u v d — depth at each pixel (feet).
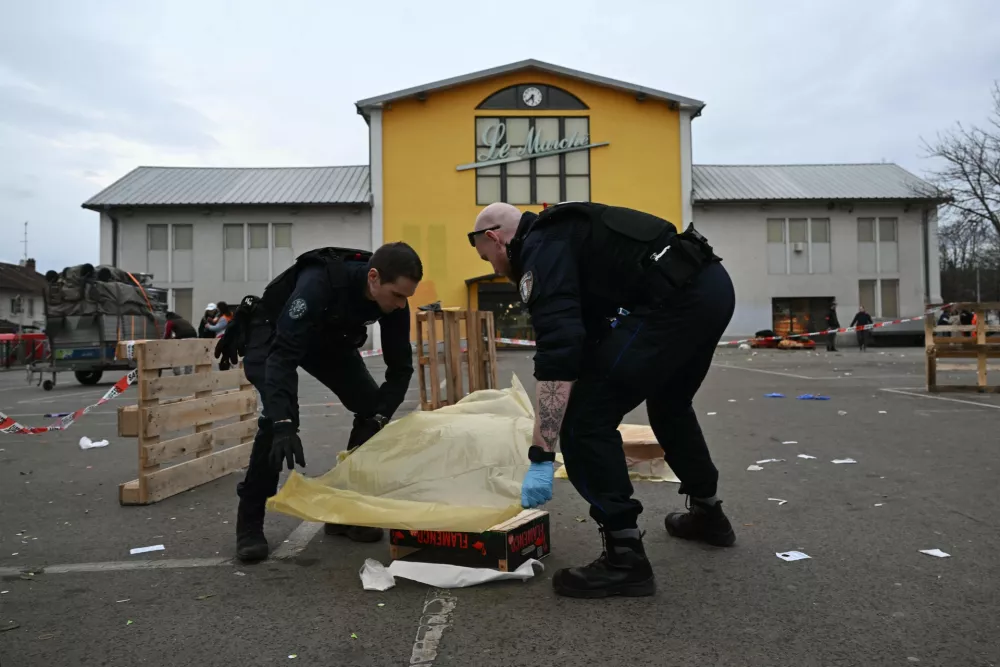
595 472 7.59
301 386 37.22
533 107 84.02
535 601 7.48
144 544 9.83
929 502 11.25
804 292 87.66
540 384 7.34
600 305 7.75
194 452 13.67
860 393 28.32
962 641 6.34
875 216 88.02
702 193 87.20
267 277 83.56
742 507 11.21
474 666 6.01
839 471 13.70
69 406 30.01
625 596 7.53
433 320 18.19
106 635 6.75
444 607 7.35
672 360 7.52
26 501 12.45
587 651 6.26
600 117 84.43
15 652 6.39
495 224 8.24
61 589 8.03
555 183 84.28
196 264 83.51
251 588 8.02
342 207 83.51
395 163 83.10
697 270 7.45
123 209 82.38
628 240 7.45
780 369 44.21
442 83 81.76
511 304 85.40
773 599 7.41
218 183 88.69
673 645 6.36
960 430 18.38
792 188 89.56
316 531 10.48
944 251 126.52
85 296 40.86
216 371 14.47
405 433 9.58
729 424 20.31
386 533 10.27
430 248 83.15
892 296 88.84
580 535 9.98
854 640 6.40
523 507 7.41
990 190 71.61
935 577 7.95
